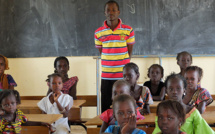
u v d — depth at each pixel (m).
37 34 4.71
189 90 2.48
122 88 1.92
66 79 3.38
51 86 2.75
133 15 4.51
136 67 2.55
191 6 4.45
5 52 4.77
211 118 2.12
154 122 2.04
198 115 1.94
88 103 3.41
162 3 4.48
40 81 4.79
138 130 1.44
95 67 4.69
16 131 2.04
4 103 2.00
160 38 4.52
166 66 4.61
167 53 4.52
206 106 2.48
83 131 4.08
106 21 3.14
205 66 4.59
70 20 4.64
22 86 4.83
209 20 4.44
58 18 4.66
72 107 2.76
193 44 4.49
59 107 2.67
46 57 4.75
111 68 3.05
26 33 4.72
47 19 4.68
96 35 3.17
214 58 4.56
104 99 3.13
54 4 4.64
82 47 4.66
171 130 1.42
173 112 1.40
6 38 4.75
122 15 4.53
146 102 2.53
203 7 4.43
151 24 4.50
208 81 4.59
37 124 2.14
